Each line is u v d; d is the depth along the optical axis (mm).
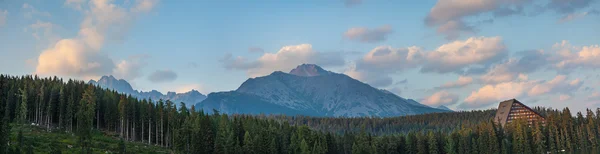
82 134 180750
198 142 187625
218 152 183125
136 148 194125
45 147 166625
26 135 186500
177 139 193250
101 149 177250
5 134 148625
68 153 163000
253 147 189125
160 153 191750
